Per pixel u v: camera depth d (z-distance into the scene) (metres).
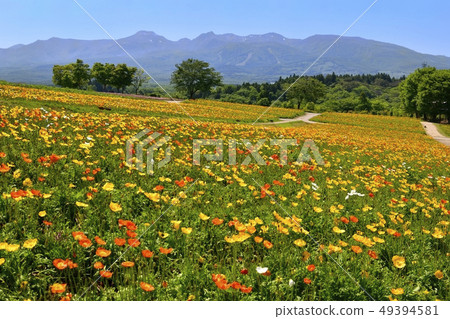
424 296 3.62
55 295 3.14
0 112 10.95
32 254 3.46
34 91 35.47
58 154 6.71
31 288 3.16
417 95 89.31
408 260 4.36
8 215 4.14
